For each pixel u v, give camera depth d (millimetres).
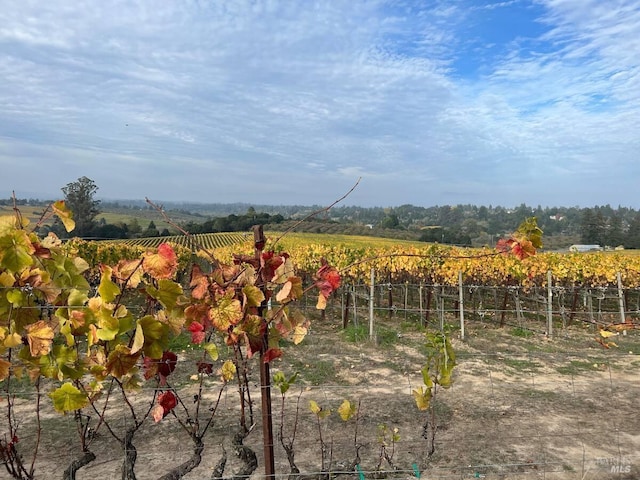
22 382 5668
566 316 11508
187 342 7551
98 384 2174
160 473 3688
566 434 4676
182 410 5012
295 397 5566
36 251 2051
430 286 10984
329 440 4371
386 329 9727
